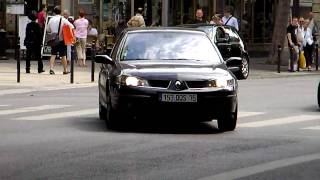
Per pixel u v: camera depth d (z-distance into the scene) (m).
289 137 26.77
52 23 54.59
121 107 26.77
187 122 31.20
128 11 79.62
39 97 41.16
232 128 28.30
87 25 64.94
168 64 28.08
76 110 35.03
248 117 32.94
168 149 23.61
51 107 36.19
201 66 27.97
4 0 75.25
